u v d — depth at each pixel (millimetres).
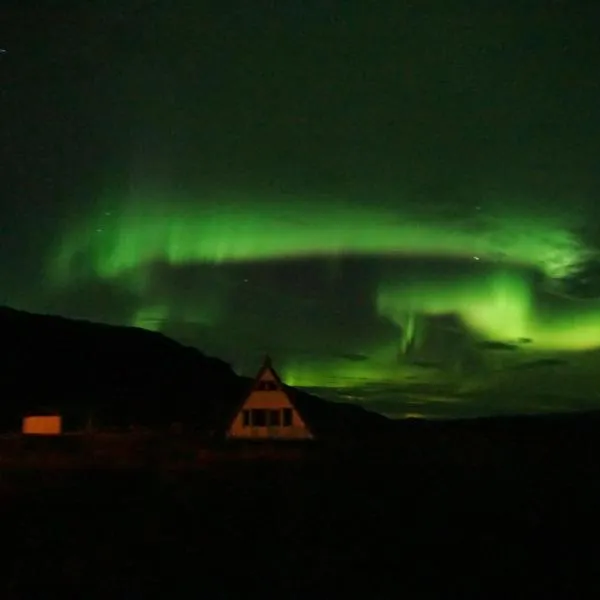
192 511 9867
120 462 13258
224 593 7121
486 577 7551
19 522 9305
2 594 6980
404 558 8102
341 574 7625
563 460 13789
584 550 8398
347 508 10086
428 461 13539
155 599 6973
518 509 10148
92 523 9289
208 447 14805
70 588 7188
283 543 8586
